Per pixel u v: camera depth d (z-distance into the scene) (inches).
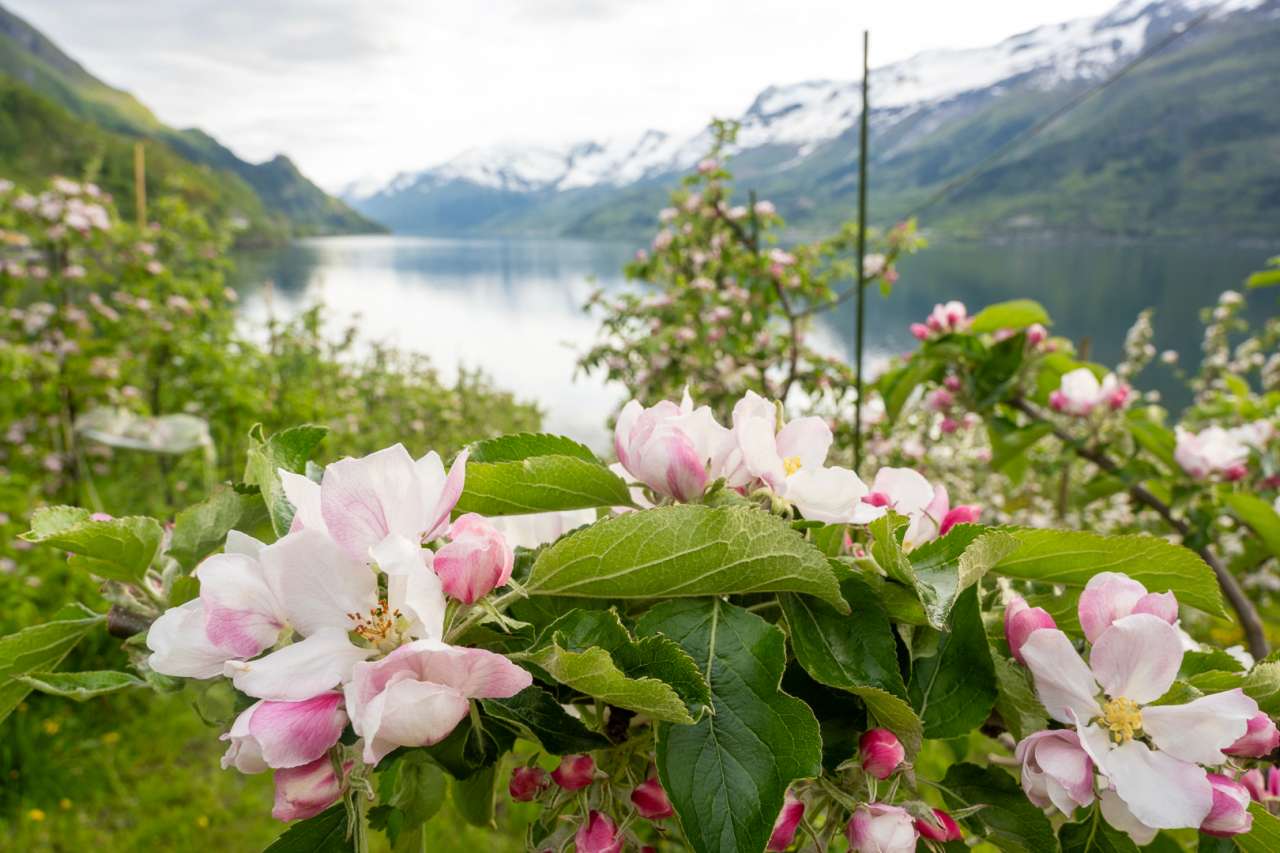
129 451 254.1
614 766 28.2
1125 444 104.3
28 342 239.5
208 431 244.1
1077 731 26.0
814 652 26.4
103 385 230.5
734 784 22.9
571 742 26.1
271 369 283.4
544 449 33.9
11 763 147.9
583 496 31.0
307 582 23.3
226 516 31.4
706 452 30.3
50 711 160.1
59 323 235.8
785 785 22.6
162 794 149.9
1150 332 258.8
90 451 242.4
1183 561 29.4
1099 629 27.9
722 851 22.2
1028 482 185.9
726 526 24.8
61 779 148.1
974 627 26.9
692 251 194.4
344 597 23.5
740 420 29.6
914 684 27.5
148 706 168.7
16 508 184.9
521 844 125.3
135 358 245.9
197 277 268.7
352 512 24.1
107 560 29.5
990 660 26.6
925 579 27.2
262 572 24.4
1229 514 87.0
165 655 23.8
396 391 389.7
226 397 244.2
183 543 30.8
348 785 23.2
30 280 251.3
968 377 99.7
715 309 183.2
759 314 184.2
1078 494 102.5
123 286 245.3
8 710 31.1
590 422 541.6
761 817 22.3
